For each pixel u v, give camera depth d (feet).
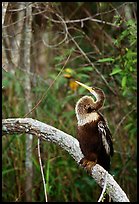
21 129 25.82
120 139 41.01
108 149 26.68
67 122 41.09
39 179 40.47
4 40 40.32
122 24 39.75
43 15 38.60
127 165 41.06
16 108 40.60
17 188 40.09
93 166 26.27
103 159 26.86
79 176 40.88
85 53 39.93
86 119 26.30
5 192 40.11
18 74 40.55
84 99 26.58
